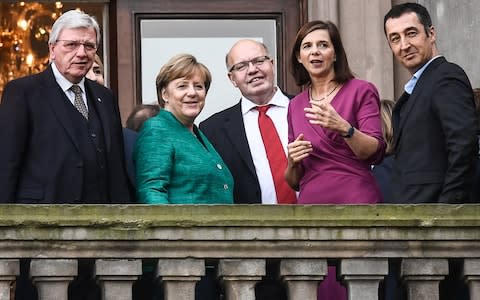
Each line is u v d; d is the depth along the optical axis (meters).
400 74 17.77
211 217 12.31
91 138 13.52
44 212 12.16
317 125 13.98
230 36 18.47
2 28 19.12
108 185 13.57
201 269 12.28
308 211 12.43
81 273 12.43
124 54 18.38
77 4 18.81
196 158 13.78
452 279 12.77
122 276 12.20
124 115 18.28
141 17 18.44
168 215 12.28
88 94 13.74
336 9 17.81
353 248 12.46
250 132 14.89
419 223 12.51
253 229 12.34
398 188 13.67
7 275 12.07
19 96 13.45
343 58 14.20
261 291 12.85
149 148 13.71
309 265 12.40
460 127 13.35
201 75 14.02
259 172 14.72
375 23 17.78
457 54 17.89
